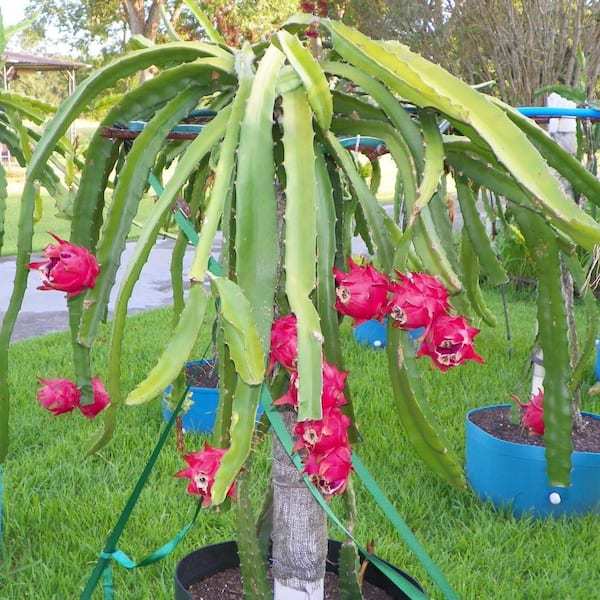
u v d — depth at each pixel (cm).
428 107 107
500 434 281
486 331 502
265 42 127
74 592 216
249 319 94
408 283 99
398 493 276
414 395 113
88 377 146
